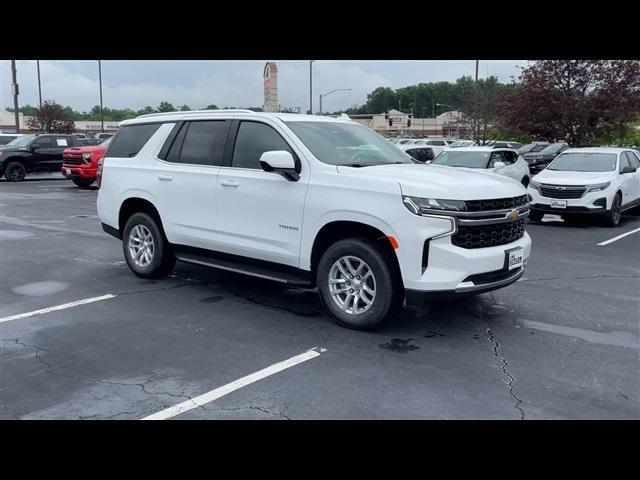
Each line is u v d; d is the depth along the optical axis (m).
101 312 6.20
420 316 6.01
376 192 5.24
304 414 3.91
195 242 6.82
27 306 6.43
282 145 6.07
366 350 5.07
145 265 7.51
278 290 7.08
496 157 15.80
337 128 6.53
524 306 6.43
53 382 4.44
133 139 7.66
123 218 7.78
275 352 5.03
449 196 5.04
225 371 4.62
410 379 4.46
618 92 21.08
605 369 4.66
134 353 5.02
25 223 12.79
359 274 5.52
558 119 22.02
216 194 6.46
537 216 13.74
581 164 13.88
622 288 7.27
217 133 6.70
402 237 5.07
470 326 5.72
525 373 4.58
